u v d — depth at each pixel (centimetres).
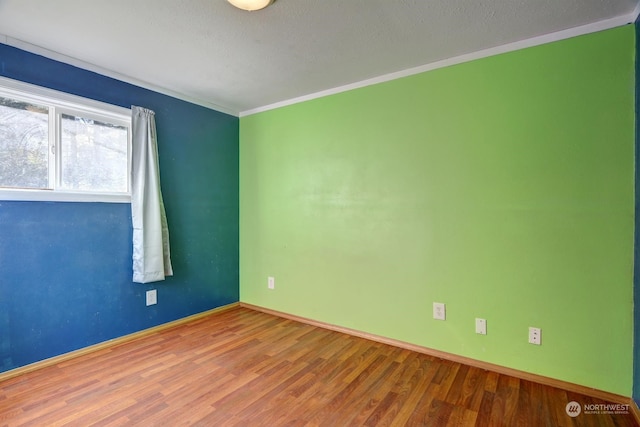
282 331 299
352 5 177
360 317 287
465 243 237
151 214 282
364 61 244
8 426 168
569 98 201
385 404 188
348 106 290
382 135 272
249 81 282
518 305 219
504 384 209
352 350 259
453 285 242
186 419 175
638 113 180
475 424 171
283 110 335
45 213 232
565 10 181
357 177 287
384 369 229
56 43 219
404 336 264
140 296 286
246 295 372
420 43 218
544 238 210
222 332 296
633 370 186
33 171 230
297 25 196
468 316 237
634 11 181
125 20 192
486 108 227
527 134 214
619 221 189
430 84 249
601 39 192
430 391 201
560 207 205
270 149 346
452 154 241
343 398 194
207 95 317
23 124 225
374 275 279
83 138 254
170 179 306
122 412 180
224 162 357
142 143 278
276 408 185
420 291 256
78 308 248
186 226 321
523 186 216
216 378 216
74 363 235
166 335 288
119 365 233
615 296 191
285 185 335
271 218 347
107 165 268
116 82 266
